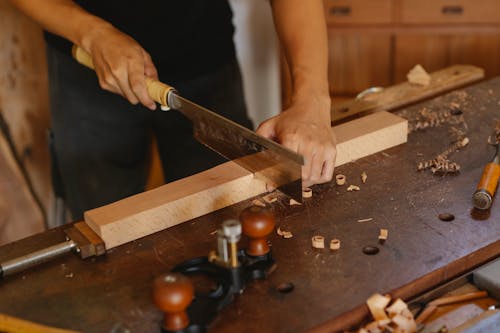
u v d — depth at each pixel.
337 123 1.46
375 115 1.35
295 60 1.32
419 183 1.20
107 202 1.94
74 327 0.93
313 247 1.05
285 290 0.98
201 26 1.73
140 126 1.83
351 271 1.00
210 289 0.98
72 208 1.99
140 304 0.97
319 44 1.34
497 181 1.16
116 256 1.07
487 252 1.04
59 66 1.76
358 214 1.13
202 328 0.90
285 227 1.11
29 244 1.12
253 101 2.89
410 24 2.44
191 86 1.77
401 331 0.92
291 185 1.08
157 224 1.12
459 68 1.69
